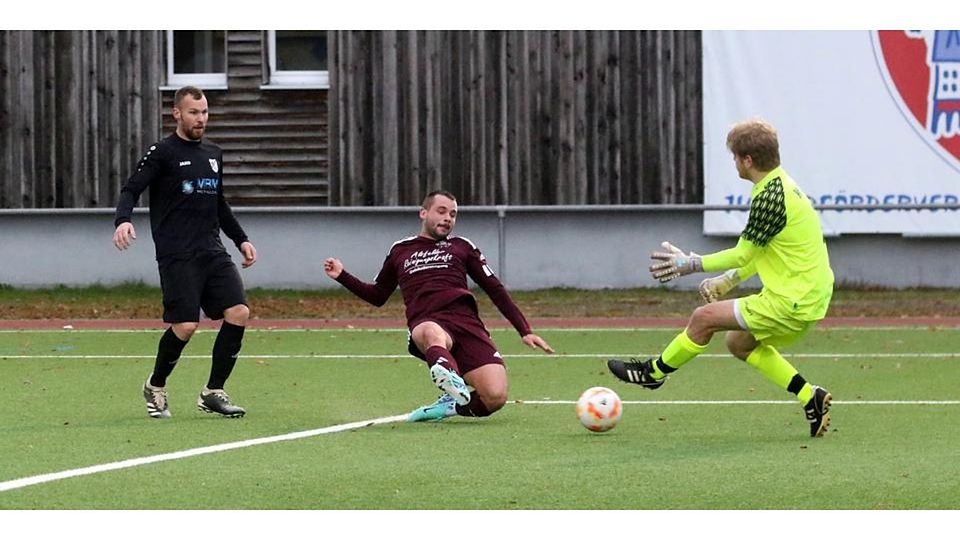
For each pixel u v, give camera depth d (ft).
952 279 201.87
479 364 90.22
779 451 77.82
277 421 91.40
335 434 84.94
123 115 209.87
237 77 211.00
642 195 204.44
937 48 198.08
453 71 206.49
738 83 200.54
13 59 210.18
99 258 209.97
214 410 93.97
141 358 134.72
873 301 192.34
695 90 202.90
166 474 70.28
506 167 205.98
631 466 72.43
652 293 201.16
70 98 209.87
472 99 206.28
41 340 153.17
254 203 211.00
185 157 93.56
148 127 209.87
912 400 102.83
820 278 80.89
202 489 66.39
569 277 205.57
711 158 201.26
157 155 93.09
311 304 193.06
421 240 92.22
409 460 74.54
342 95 208.64
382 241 206.59
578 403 84.79
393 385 113.19
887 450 78.18
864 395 106.11
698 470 71.10
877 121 199.00
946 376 119.03
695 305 190.29
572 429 87.51
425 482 67.92
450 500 63.77
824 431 83.76
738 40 200.54
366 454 76.74
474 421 91.71
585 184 204.95
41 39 209.97
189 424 89.71
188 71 213.25
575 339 153.99
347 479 68.80
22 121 210.38
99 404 100.94
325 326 169.89
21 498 64.13
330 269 92.43
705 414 95.20
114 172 209.97
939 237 201.16
